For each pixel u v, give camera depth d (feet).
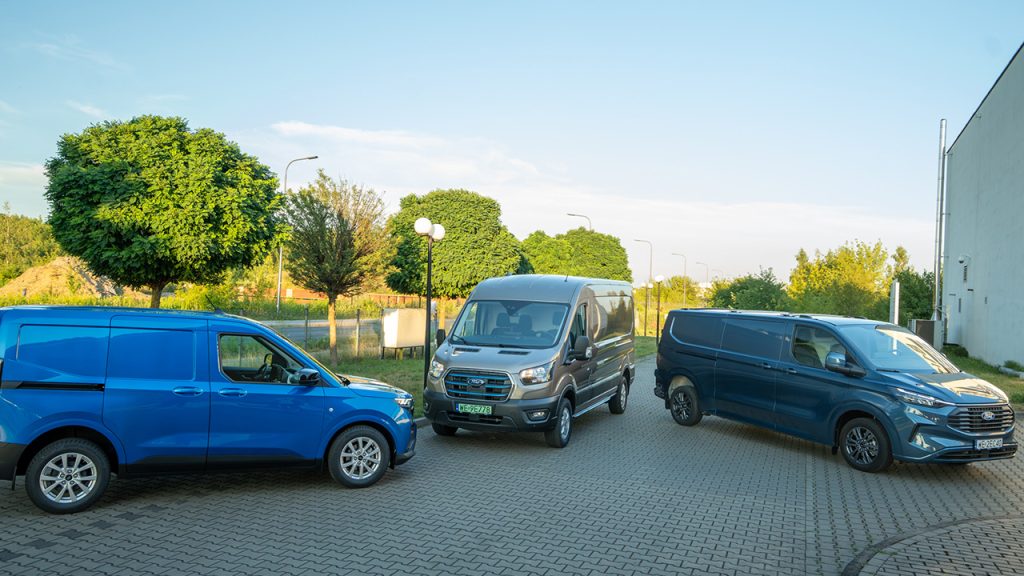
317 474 26.25
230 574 16.34
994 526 21.53
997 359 76.38
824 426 30.91
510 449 32.01
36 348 20.31
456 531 20.04
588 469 28.48
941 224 99.60
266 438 22.82
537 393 31.17
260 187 47.09
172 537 18.76
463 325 35.22
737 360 35.58
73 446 20.34
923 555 18.75
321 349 70.44
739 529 21.13
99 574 16.11
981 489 26.84
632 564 17.93
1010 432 28.22
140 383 21.22
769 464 30.22
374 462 24.66
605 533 20.34
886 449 28.53
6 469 19.57
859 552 19.40
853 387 29.78
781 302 105.29
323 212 57.21
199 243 41.93
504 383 31.01
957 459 27.35
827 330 31.96
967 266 93.97
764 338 34.68
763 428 34.86
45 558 16.98
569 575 17.03
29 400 19.88
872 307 120.26
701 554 18.85
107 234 40.37
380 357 69.46
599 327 38.65
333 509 21.80
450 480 26.02
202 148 43.70
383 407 24.89
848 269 153.69
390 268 66.03
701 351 37.83
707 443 34.45
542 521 21.27
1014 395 50.31
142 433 21.16
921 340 32.83
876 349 30.96
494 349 32.78
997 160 78.64
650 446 33.45
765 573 17.63
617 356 42.06
